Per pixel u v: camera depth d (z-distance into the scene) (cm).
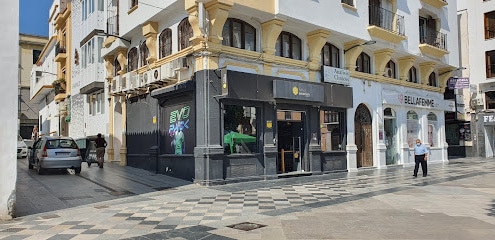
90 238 655
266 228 705
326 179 1462
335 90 1666
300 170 1596
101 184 1296
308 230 687
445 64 2328
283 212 848
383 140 1970
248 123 1405
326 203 955
